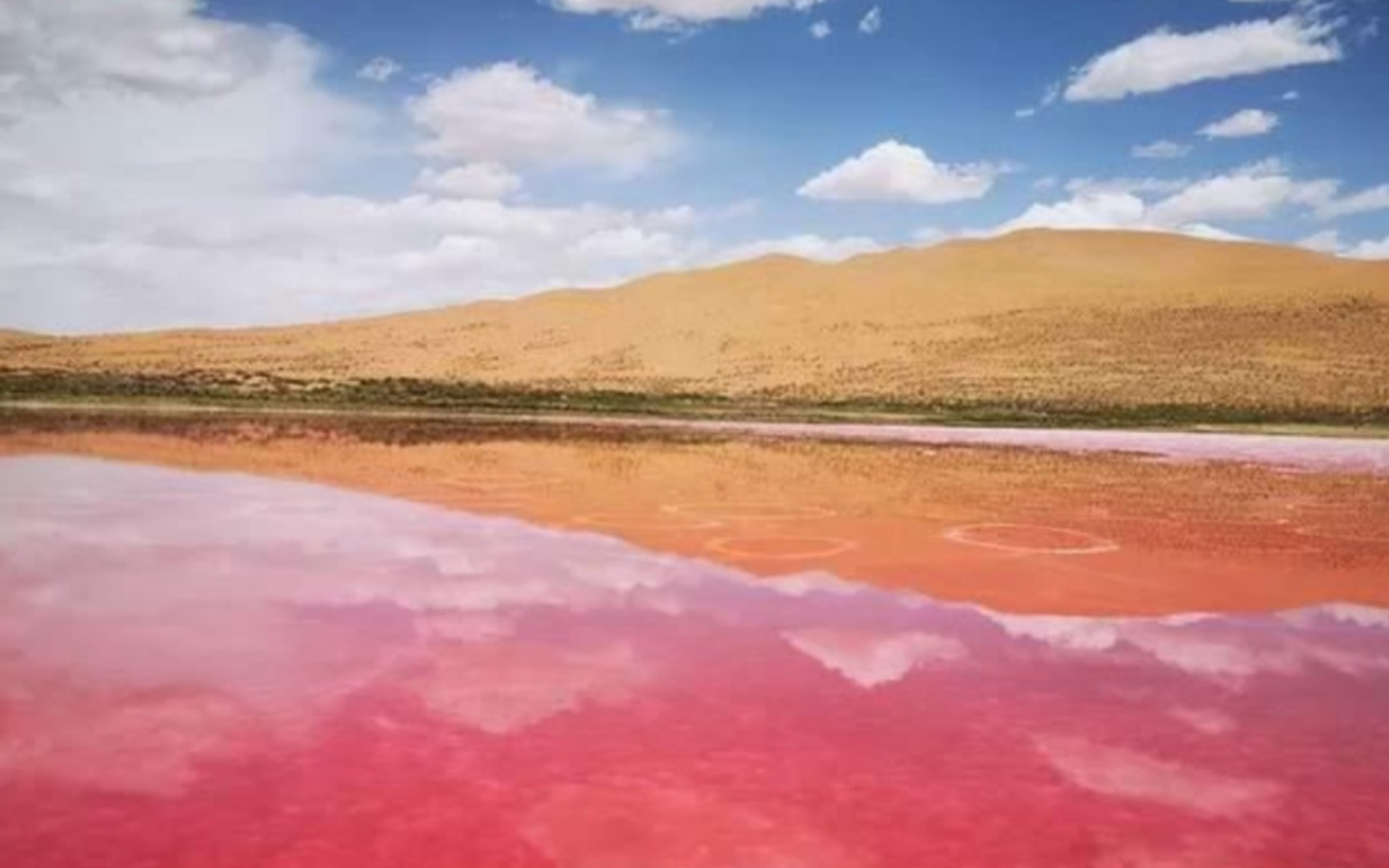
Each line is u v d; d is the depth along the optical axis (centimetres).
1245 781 493
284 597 796
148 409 3094
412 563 920
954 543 1030
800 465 1766
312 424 2638
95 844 415
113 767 487
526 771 488
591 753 510
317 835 425
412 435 2334
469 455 1875
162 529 1069
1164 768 506
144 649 661
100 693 582
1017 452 2077
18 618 725
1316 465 1889
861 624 739
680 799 463
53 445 1916
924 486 1477
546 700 581
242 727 536
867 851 422
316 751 508
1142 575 899
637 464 1755
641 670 633
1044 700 593
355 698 581
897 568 916
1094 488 1478
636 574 887
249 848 414
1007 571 910
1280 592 851
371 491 1362
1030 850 426
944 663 656
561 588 837
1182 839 438
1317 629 743
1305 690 615
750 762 503
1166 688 616
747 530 1092
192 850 411
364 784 473
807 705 579
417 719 550
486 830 431
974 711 574
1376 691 615
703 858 414
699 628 724
